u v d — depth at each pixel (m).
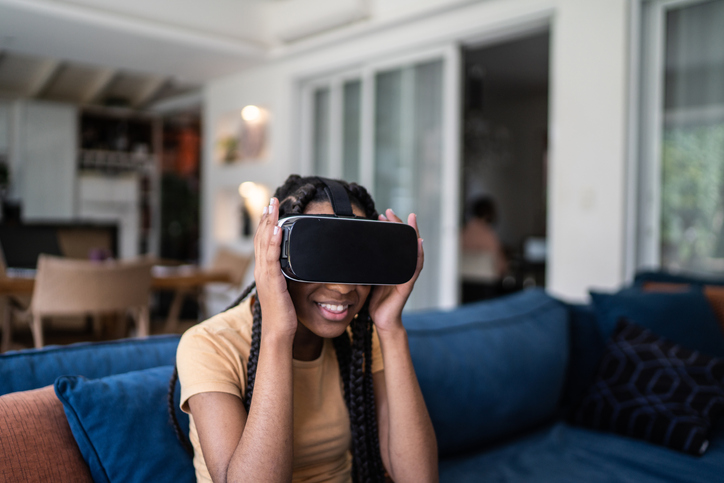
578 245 2.89
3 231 3.05
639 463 1.32
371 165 4.06
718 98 2.59
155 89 6.43
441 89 3.64
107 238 3.57
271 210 0.72
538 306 1.75
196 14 4.09
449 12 3.46
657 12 2.73
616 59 2.75
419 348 1.33
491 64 5.50
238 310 0.87
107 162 7.30
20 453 0.73
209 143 5.48
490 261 5.01
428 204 3.72
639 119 2.77
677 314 1.75
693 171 2.66
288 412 0.70
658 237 2.75
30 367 0.91
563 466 1.30
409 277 0.75
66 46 4.14
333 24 3.98
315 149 4.61
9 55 5.43
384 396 0.93
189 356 0.76
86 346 1.00
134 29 3.78
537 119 6.74
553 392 1.58
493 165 7.05
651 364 1.54
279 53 4.46
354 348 0.84
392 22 3.69
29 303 3.04
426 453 0.84
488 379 1.39
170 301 6.04
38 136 6.58
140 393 0.86
